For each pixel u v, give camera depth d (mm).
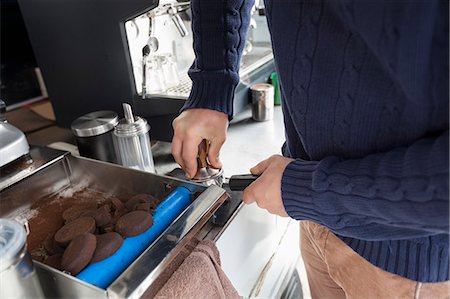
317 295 812
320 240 618
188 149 686
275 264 920
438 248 480
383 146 436
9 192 736
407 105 393
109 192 793
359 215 427
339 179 420
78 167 814
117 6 838
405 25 353
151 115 948
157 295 512
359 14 379
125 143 801
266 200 514
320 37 431
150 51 915
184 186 672
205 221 583
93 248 522
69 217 681
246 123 1111
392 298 536
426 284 502
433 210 351
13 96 1242
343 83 430
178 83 1005
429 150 359
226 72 681
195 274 544
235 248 707
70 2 891
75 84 1013
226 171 857
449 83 364
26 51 1236
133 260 542
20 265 437
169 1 866
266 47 1295
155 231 584
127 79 922
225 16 668
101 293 454
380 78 400
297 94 483
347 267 584
